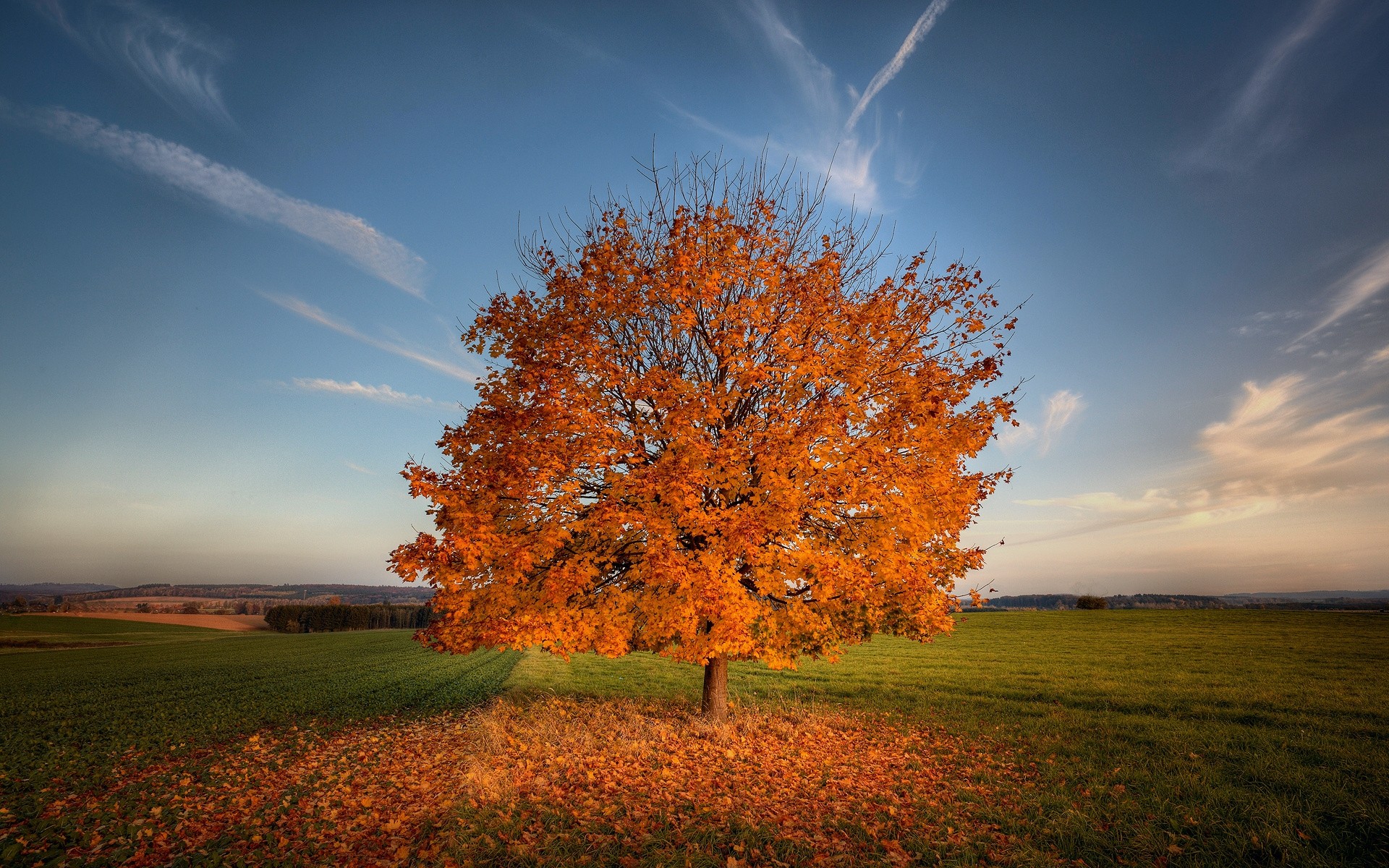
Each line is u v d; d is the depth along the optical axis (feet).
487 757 37.91
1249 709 54.13
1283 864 24.48
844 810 29.45
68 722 59.31
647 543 35.70
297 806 31.22
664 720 47.93
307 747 45.03
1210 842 26.11
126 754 44.45
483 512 36.01
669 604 35.70
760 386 42.24
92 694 81.25
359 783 34.96
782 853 25.11
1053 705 59.47
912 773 36.32
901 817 29.09
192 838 27.55
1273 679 68.90
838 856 24.79
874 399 41.47
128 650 167.53
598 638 36.24
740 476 37.32
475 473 37.50
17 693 84.69
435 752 42.39
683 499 34.40
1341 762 36.94
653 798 30.14
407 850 24.86
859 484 35.73
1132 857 25.36
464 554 33.09
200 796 33.78
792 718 50.90
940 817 28.99
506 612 36.32
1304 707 53.67
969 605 40.93
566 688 72.84
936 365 41.57
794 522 36.27
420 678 89.61
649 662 99.35
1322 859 24.71
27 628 254.68
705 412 38.29
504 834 25.88
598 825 26.84
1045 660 92.94
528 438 37.52
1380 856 25.27
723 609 33.71
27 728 56.24
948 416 40.70
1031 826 27.91
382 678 90.89
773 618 40.01
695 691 70.38
